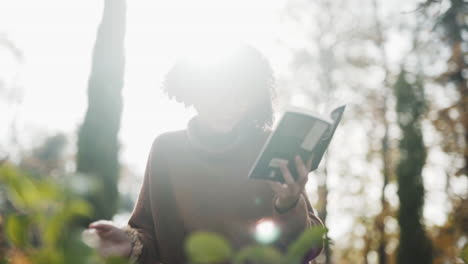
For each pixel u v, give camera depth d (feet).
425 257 46.65
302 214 4.42
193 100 5.56
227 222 5.35
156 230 5.57
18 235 1.83
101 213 24.95
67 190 1.69
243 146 5.44
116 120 27.71
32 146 96.02
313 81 52.42
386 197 54.13
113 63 28.17
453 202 46.50
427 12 43.34
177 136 5.69
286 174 4.22
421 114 48.37
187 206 5.46
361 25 52.19
